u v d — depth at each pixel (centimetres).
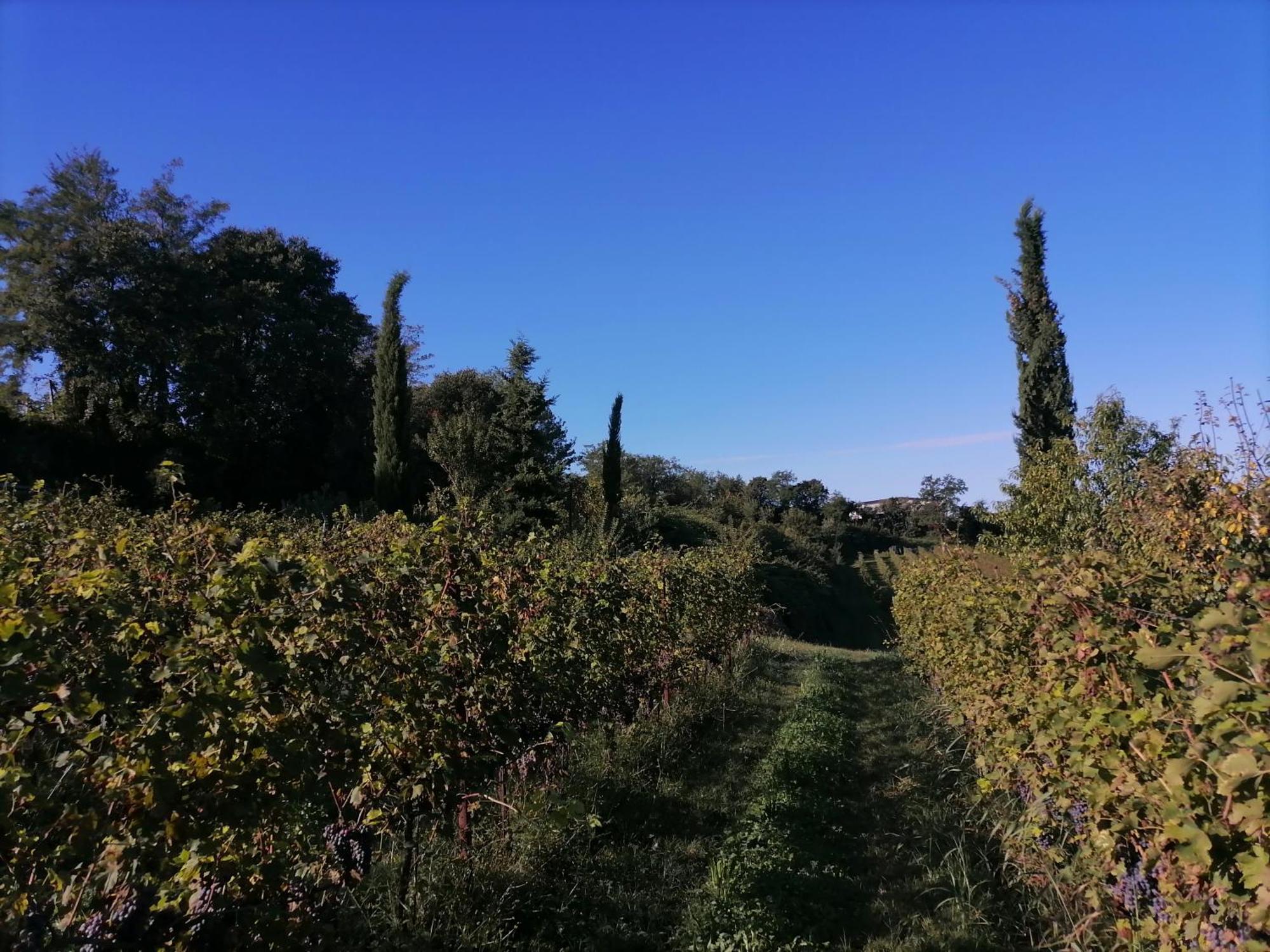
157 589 275
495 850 436
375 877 388
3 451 2270
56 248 2594
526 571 478
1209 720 222
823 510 7025
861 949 395
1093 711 309
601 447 3503
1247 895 225
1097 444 960
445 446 2158
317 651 303
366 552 369
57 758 220
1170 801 247
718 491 6919
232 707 239
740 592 1284
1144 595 374
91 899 229
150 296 2731
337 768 299
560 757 574
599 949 379
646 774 621
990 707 530
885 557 5431
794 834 512
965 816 559
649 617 771
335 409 3288
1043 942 382
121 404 2725
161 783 214
